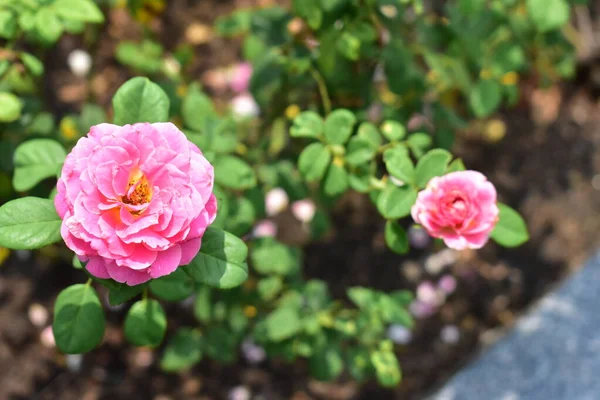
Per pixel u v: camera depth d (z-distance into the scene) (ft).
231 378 3.81
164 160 2.09
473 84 3.21
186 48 3.62
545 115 4.58
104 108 4.15
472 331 4.03
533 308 3.95
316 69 3.00
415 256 4.17
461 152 4.40
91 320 2.31
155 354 3.79
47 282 3.82
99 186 2.05
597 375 3.61
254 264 3.04
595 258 4.09
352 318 3.13
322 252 4.09
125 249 2.05
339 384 3.84
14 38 2.70
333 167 2.66
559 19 2.95
